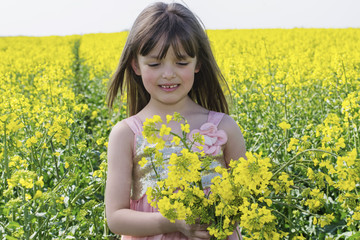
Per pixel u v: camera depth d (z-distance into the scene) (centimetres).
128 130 180
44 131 357
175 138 143
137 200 177
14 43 2495
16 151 346
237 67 761
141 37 168
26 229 216
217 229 142
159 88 170
